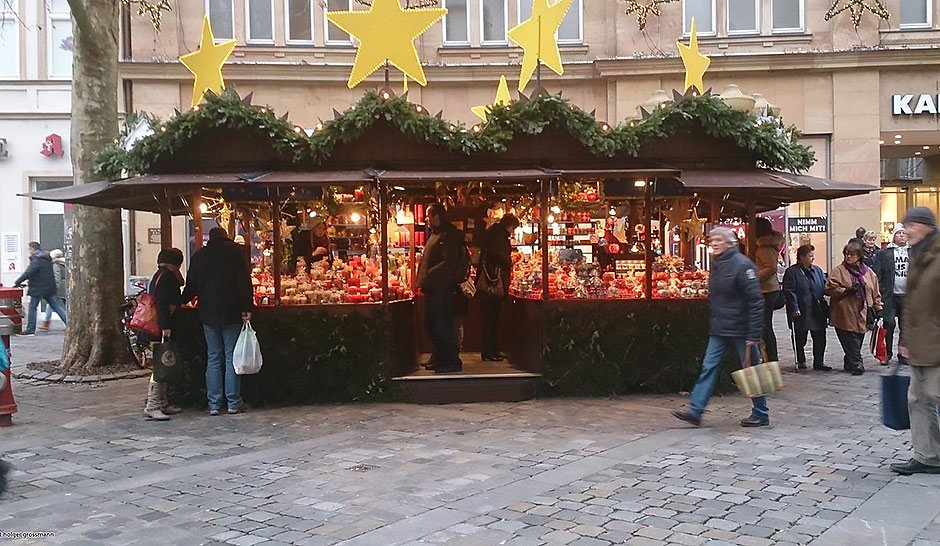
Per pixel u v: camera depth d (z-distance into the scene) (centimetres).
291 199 931
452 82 2005
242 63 1942
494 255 1006
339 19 870
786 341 1459
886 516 480
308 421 789
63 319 1711
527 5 2031
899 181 2425
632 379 898
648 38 1972
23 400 938
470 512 499
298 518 495
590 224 1030
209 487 567
